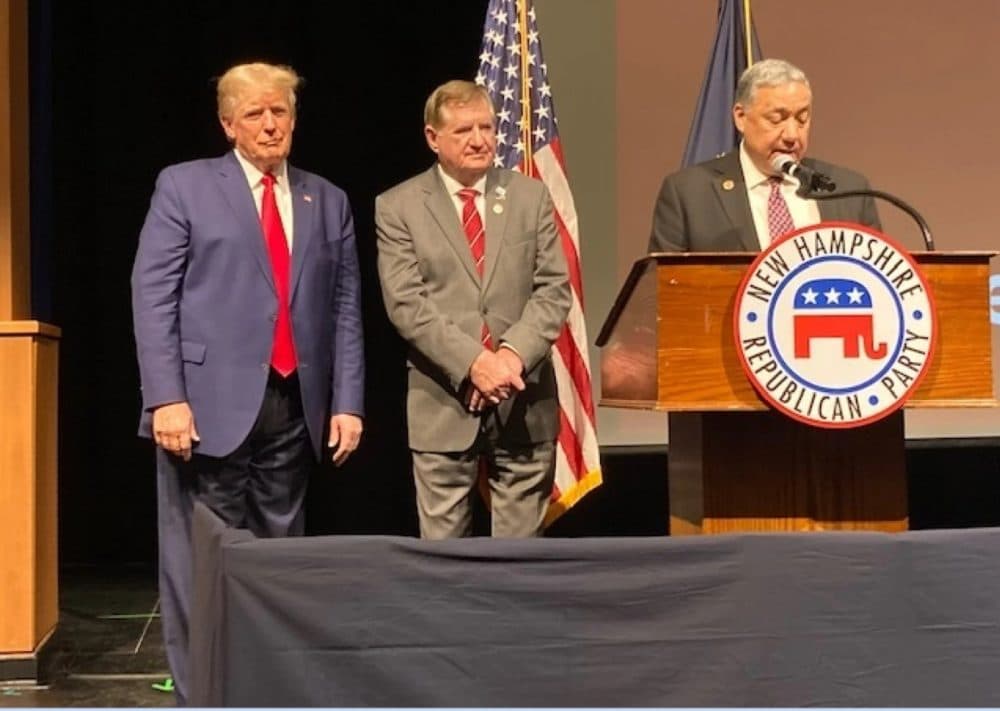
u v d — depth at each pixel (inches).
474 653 67.6
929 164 167.2
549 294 106.7
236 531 70.9
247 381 104.4
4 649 121.3
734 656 68.3
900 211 167.0
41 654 126.8
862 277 78.5
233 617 66.7
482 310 105.3
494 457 106.8
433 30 186.1
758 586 68.7
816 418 78.4
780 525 85.8
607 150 169.3
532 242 107.6
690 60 169.5
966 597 69.3
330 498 190.9
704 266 80.2
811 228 78.4
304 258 107.3
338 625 67.1
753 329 78.3
